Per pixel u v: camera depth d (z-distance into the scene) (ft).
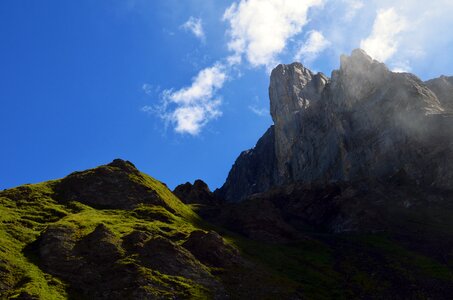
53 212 408.05
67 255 326.24
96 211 425.69
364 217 523.29
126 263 316.81
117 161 499.51
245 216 500.74
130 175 479.00
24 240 348.18
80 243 339.16
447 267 387.75
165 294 295.89
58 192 451.53
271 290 326.24
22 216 391.45
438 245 437.99
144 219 420.36
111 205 442.91
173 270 321.32
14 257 319.27
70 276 310.65
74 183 459.73
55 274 311.06
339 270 391.65
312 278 368.07
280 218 513.86
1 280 290.35
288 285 339.36
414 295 335.67
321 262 408.46
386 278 369.91
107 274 311.88
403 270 384.06
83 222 375.66
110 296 294.46
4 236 345.72
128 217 418.51
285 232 482.28
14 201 419.33
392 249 436.76
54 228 350.02
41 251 329.11
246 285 327.67
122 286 300.40
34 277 298.97
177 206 484.33
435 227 478.59
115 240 341.82
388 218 515.09
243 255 380.37
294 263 400.06
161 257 328.49
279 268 379.76
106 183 461.78
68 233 347.97
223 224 502.38
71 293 295.89
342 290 347.36
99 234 343.26
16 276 299.58
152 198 458.50
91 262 322.34
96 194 451.12
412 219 503.61
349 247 453.58
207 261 346.13
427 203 527.81
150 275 308.81
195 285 312.29
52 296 283.18
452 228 469.98
